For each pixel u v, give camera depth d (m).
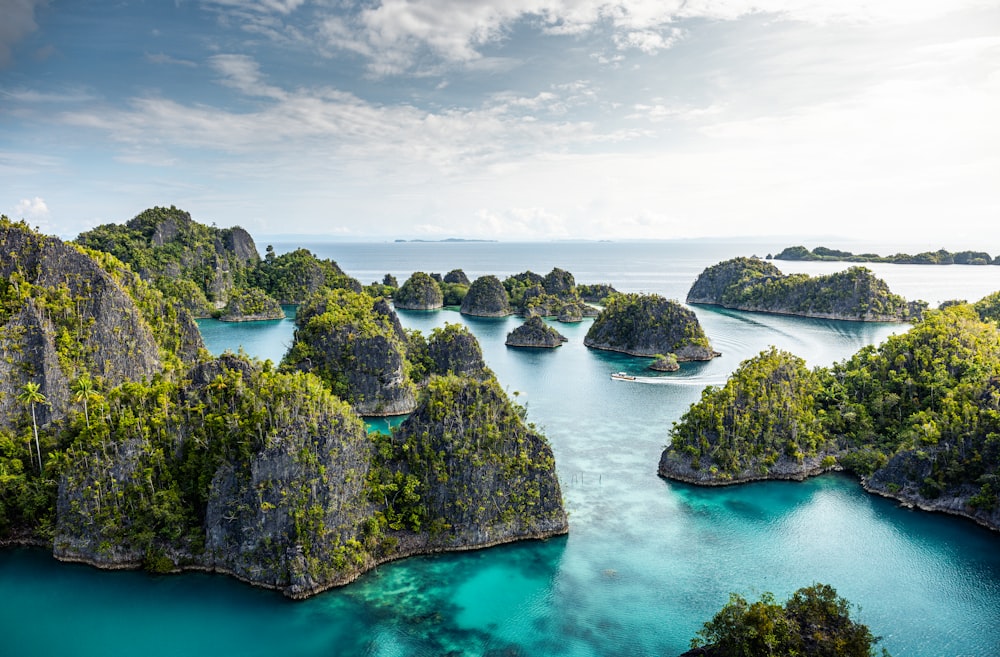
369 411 149.50
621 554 87.06
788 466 111.81
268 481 80.69
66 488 85.12
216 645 69.06
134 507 84.00
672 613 74.31
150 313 148.88
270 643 69.25
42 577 80.69
